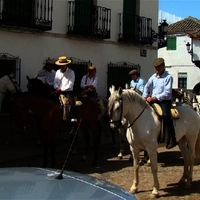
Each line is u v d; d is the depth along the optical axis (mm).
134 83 11500
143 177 8586
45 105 9117
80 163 10086
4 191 2764
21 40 12750
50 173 3426
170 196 7199
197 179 8539
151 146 7039
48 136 9258
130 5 17281
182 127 7645
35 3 12961
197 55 28250
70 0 14383
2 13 12023
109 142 13484
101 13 15586
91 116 9852
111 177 8602
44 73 11797
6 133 12312
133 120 7082
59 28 13992
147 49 18219
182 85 34250
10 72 12672
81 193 2885
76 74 14898
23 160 10320
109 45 16141
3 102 11750
